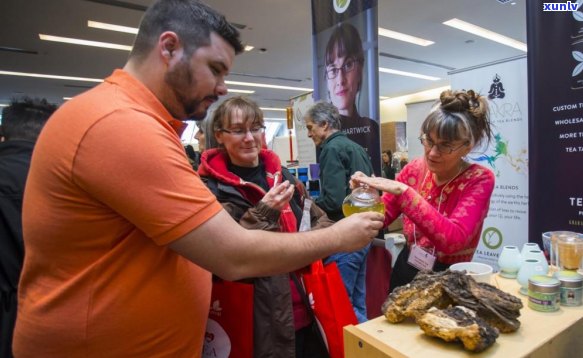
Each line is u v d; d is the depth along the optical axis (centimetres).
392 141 967
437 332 64
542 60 173
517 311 69
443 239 103
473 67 268
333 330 114
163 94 72
